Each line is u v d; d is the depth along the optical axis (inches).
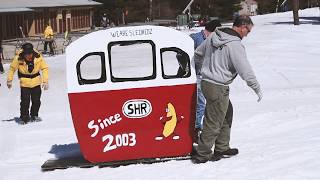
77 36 1763.0
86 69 876.0
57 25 2150.6
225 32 245.6
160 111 268.2
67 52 261.0
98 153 267.6
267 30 1360.7
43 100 569.3
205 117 255.9
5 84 761.6
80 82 262.7
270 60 783.1
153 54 265.1
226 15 3184.1
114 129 266.8
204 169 247.3
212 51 248.5
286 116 372.2
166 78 267.0
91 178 248.4
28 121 430.3
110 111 265.6
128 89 265.0
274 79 647.1
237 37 243.9
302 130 321.4
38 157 303.7
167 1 3383.4
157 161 268.7
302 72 680.4
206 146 257.4
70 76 261.9
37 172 268.1
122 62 925.2
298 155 254.5
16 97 617.3
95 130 265.9
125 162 267.9
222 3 3171.8
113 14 3100.4
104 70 263.4
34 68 429.4
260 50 920.3
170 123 269.3
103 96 264.2
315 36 1141.1
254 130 337.7
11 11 1743.4
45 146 332.2
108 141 267.1
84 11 2438.5
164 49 265.1
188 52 265.9
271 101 468.4
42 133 378.3
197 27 1957.4
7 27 1813.5
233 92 555.5
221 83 247.3
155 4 3373.5
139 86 265.4
